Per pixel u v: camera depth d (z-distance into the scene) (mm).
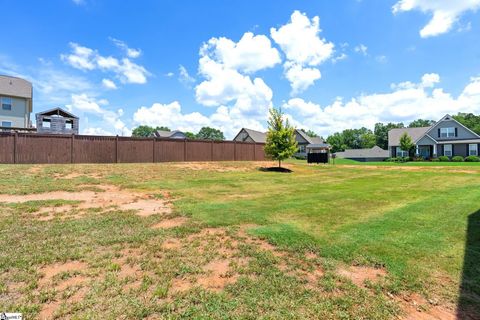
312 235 4234
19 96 23984
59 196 7309
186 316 2203
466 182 10945
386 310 2324
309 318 2205
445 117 31141
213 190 8891
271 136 17266
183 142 18641
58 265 3150
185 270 3049
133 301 2398
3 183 8320
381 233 4297
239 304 2387
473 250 3580
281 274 2969
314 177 13281
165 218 5332
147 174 11672
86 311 2248
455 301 2457
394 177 13211
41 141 13766
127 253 3533
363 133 77812
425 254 3465
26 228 4512
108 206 6367
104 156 15531
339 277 2904
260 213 5691
